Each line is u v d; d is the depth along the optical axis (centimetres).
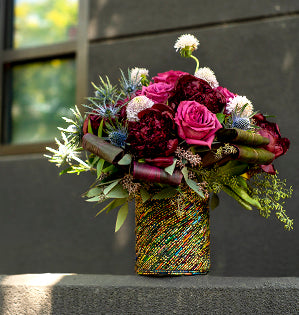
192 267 108
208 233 115
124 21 272
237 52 247
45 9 302
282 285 101
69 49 286
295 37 240
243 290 101
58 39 296
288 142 116
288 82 237
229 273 232
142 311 104
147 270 108
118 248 251
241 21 250
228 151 101
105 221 256
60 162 115
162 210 108
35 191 275
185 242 108
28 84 302
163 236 108
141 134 97
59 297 110
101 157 101
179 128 100
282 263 224
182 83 107
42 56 296
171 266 107
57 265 263
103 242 254
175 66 257
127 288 106
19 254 272
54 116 293
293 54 239
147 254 109
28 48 300
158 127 97
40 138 295
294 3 242
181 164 100
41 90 298
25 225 273
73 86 291
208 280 108
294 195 227
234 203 236
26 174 278
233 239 234
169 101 106
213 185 107
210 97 106
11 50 304
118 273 249
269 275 226
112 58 272
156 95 107
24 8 308
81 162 113
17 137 300
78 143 117
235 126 106
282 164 230
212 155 105
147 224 109
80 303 108
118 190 105
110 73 271
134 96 114
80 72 279
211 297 102
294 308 99
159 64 261
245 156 101
